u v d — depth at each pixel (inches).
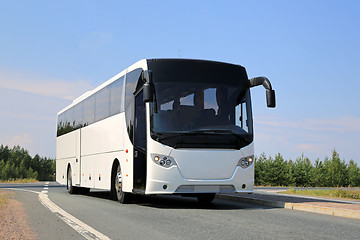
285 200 581.0
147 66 510.6
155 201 635.5
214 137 496.7
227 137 500.7
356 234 316.8
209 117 502.3
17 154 6879.9
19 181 2187.5
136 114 528.7
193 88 506.9
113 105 626.5
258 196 661.3
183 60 517.7
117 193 597.9
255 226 353.7
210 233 316.2
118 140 591.2
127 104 564.4
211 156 493.4
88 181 741.3
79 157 810.8
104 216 426.6
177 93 502.3
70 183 871.1
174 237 299.3
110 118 636.1
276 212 470.6
